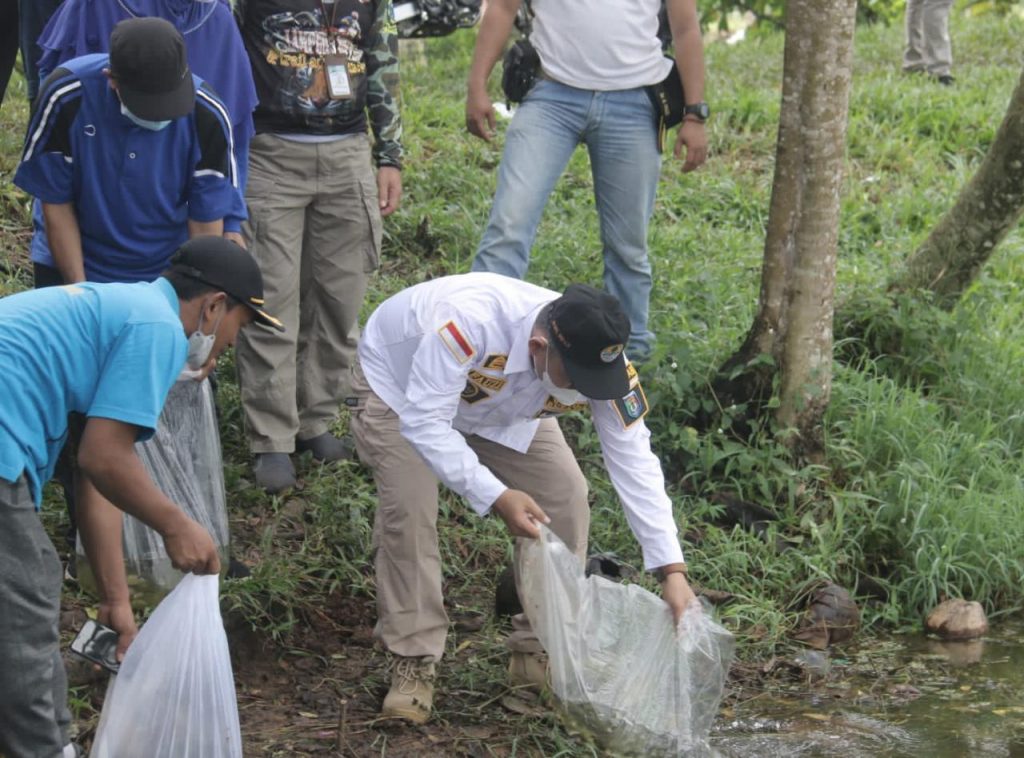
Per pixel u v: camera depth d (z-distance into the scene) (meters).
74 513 4.43
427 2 9.39
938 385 6.83
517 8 5.86
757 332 6.05
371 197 5.56
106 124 4.25
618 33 5.64
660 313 6.84
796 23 5.63
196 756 3.33
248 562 5.01
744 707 4.64
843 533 5.68
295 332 5.41
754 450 5.86
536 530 3.88
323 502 5.33
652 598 3.97
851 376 6.55
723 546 5.47
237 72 4.73
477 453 4.21
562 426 6.07
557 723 4.26
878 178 9.20
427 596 4.11
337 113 5.38
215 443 4.27
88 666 4.21
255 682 4.45
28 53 5.21
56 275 4.61
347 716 4.25
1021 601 5.62
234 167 4.50
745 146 9.62
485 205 8.02
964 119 10.14
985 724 4.56
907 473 5.84
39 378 3.12
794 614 5.25
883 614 5.38
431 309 3.96
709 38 16.14
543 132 5.73
